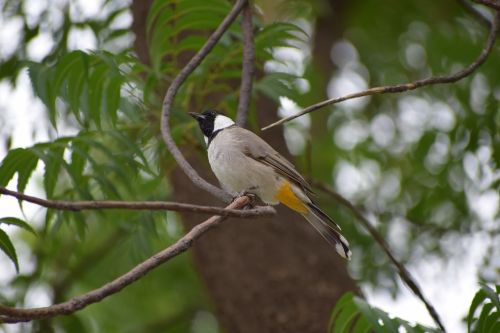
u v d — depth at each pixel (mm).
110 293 5617
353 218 13977
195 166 10875
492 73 14273
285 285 10133
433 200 13555
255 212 6383
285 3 15664
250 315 10188
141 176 12680
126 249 11031
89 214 12172
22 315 5102
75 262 15203
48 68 8359
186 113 9781
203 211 6074
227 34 9391
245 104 8289
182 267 15148
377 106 15891
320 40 16938
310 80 13852
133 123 9883
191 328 15516
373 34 16656
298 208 9445
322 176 15070
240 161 9297
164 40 8992
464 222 13195
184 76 8039
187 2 8633
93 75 8367
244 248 10297
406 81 15641
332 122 15969
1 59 12156
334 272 10508
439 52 15391
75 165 8664
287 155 11531
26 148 7723
